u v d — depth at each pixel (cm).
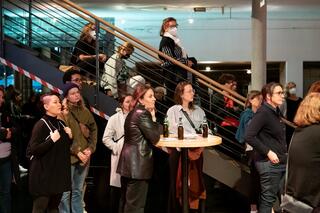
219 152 538
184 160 412
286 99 670
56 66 541
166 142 378
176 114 454
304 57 902
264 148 407
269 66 934
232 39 889
